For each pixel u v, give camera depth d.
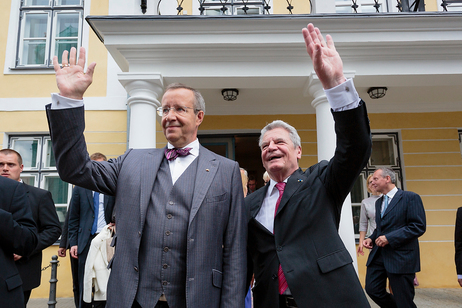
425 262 5.54
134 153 1.66
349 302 1.43
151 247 1.41
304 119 5.91
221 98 5.48
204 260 1.41
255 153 9.93
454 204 5.72
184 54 4.07
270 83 4.32
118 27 3.92
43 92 5.86
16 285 1.86
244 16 3.89
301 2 6.17
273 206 1.75
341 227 3.72
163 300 1.38
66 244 3.79
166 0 5.73
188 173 1.56
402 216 3.15
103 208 3.62
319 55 1.41
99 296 3.17
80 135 1.34
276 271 1.57
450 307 4.30
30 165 5.76
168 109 1.63
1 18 6.07
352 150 1.43
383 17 3.90
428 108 5.95
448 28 4.00
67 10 6.14
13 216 2.04
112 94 5.89
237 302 1.42
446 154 5.87
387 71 4.16
